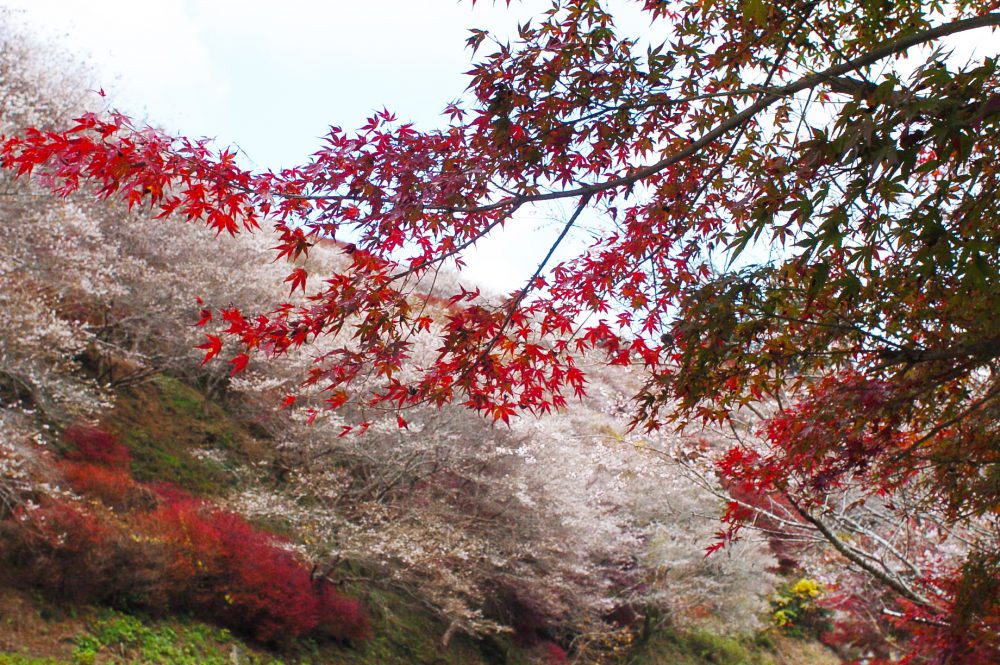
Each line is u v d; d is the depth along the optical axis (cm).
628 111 376
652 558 1628
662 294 414
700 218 412
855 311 367
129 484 1116
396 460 1285
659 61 363
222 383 1555
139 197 333
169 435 1331
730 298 335
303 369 1298
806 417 468
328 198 344
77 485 1047
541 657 1474
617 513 1603
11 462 934
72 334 1088
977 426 441
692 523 1592
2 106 1056
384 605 1366
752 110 319
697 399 393
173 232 1370
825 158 274
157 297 1326
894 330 364
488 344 391
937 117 241
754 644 2009
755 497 717
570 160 395
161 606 1018
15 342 1008
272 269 1542
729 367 420
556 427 1392
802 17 371
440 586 1299
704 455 852
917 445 452
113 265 1212
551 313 422
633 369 600
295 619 1133
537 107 366
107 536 974
